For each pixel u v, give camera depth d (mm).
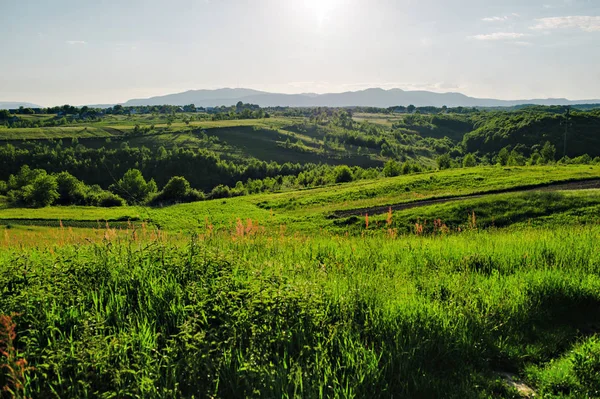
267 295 5586
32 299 5328
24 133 172125
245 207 60250
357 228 34062
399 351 5164
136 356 4430
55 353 4441
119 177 123125
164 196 89000
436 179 59906
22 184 100500
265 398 4125
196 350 4570
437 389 4633
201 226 43750
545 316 6785
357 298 6285
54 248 8945
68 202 90625
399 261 9961
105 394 3873
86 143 169375
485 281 7945
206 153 140125
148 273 6547
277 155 172500
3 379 4164
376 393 4543
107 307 5387
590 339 5703
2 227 49281
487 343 5754
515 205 33344
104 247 7742
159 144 173750
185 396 4141
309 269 8219
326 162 168125
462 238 14367
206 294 5703
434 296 7191
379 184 63344
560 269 8656
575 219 28781
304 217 43781
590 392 4699
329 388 4324
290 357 4785
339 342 5176
